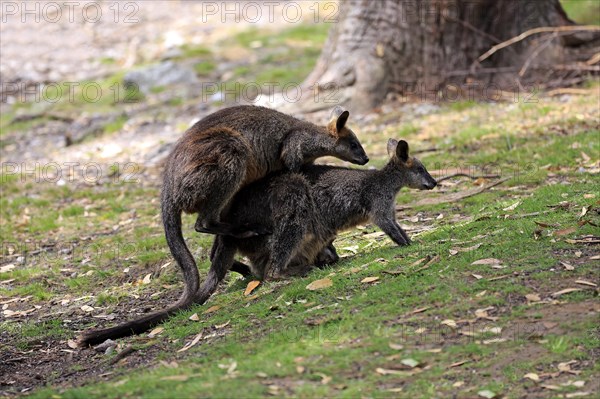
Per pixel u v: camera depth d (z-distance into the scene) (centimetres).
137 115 4334
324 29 5481
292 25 5688
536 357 1379
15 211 3122
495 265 1711
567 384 1302
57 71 5334
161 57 5256
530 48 3769
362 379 1365
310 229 2038
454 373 1363
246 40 5391
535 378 1326
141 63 5284
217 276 2020
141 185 3312
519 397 1288
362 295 1689
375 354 1436
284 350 1491
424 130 3347
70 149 3991
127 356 1705
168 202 2002
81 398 1412
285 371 1402
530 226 1930
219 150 1984
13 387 1648
